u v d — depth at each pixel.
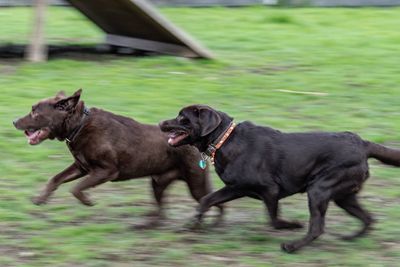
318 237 10.23
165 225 10.88
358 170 9.81
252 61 19.80
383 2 29.02
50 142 13.86
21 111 15.20
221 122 10.00
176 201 11.80
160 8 27.48
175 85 17.33
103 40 22.42
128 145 10.45
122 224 10.80
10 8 27.55
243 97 16.66
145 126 10.70
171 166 10.80
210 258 9.64
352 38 22.88
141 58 20.08
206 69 18.83
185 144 10.15
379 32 23.89
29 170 12.71
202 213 10.26
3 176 12.45
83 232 10.34
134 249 9.85
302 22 25.25
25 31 23.42
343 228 10.88
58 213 11.11
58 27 24.27
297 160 9.82
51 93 16.42
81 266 9.30
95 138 10.32
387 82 18.08
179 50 19.95
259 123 15.10
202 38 22.53
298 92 17.12
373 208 11.62
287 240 10.31
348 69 19.17
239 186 9.95
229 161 9.91
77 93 10.28
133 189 12.20
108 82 17.44
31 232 10.35
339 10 28.00
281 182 9.90
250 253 9.84
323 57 20.34
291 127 14.96
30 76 17.75
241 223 11.03
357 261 9.64
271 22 25.27
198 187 10.89
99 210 11.30
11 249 9.79
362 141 10.01
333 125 15.16
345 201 10.30
